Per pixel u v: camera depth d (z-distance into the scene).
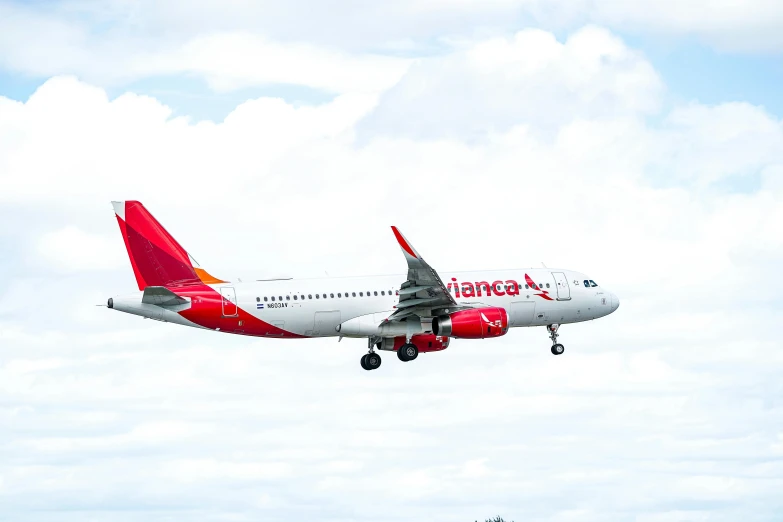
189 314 137.38
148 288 131.12
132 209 140.25
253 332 141.00
